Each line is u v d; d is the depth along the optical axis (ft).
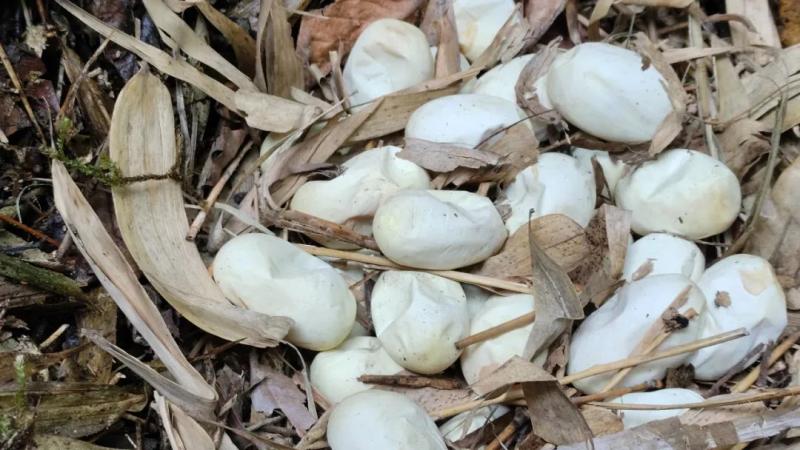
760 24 1.68
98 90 1.51
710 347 1.36
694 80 1.66
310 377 1.40
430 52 1.60
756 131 1.57
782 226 1.53
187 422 1.29
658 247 1.45
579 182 1.47
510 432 1.35
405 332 1.33
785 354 1.44
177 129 1.54
